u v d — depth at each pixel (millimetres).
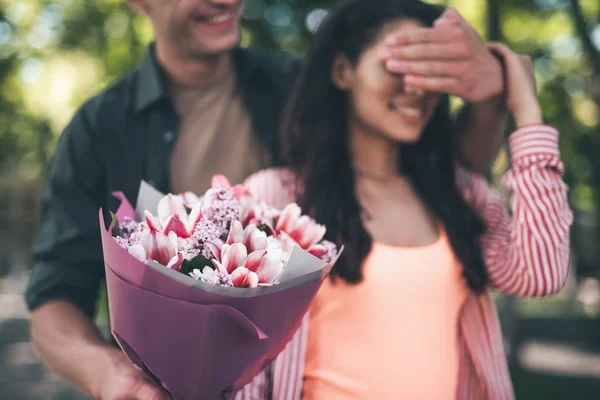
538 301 22781
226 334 1406
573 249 12375
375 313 1846
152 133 2330
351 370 1827
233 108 2387
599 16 7781
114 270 1433
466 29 1936
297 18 7117
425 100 1923
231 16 2209
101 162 2334
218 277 1415
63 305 2119
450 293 1914
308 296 1474
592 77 6512
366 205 1999
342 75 2023
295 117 2088
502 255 2041
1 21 11508
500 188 6043
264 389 1861
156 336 1422
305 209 1976
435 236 1987
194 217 1517
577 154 9992
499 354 1972
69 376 1892
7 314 17281
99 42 10406
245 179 2363
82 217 2279
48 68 11820
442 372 1858
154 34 2305
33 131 14312
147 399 1541
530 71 2072
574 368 10414
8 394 8938
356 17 1997
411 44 1880
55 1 10891
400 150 2082
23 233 23484
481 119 2143
